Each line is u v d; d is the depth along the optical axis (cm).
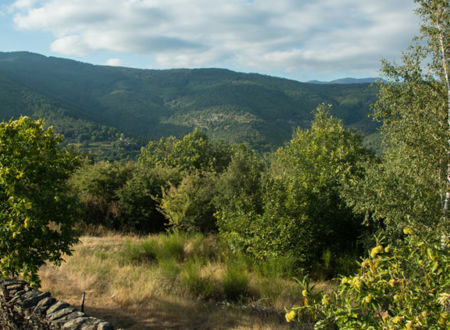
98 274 842
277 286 827
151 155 3203
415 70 848
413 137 803
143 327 601
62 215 608
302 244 1045
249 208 1177
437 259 285
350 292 306
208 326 625
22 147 585
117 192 1677
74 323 443
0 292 545
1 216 536
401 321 269
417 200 796
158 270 897
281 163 1927
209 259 1091
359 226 1266
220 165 3234
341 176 1319
